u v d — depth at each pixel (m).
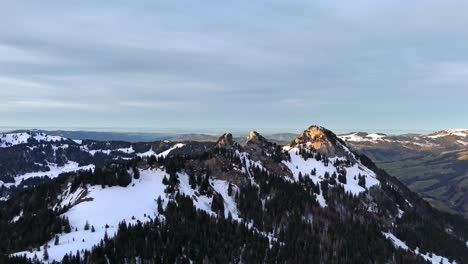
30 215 165.00
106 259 124.31
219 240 151.75
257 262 148.75
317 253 168.00
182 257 137.12
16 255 120.81
